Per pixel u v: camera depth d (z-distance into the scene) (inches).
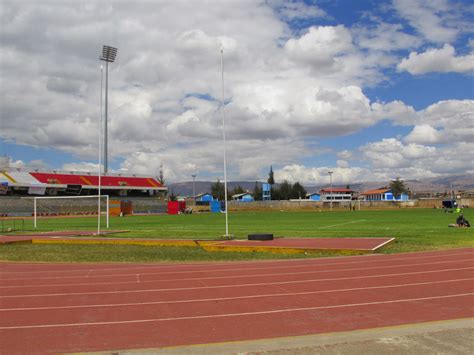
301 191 6619.1
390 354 264.8
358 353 268.1
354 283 507.2
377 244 888.3
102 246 1013.8
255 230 1466.5
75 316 376.2
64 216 3427.7
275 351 275.4
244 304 410.9
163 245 1018.7
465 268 603.5
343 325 337.1
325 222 1952.5
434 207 4298.7
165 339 310.7
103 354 279.4
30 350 291.7
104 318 368.5
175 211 3961.6
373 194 6761.8
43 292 482.3
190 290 483.5
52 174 4626.0
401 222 1845.5
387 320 347.9
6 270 659.4
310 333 319.0
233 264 692.1
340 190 6702.8
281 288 485.4
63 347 296.7
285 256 789.9
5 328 342.3
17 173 4343.0
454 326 319.6
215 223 2054.6
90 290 491.2
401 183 6619.1
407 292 451.2
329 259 728.3
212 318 363.6
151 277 575.2
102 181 4911.4
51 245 1049.5
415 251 809.5
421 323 335.9
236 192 7155.5
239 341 302.5
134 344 300.8
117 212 3521.2
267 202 4781.0
